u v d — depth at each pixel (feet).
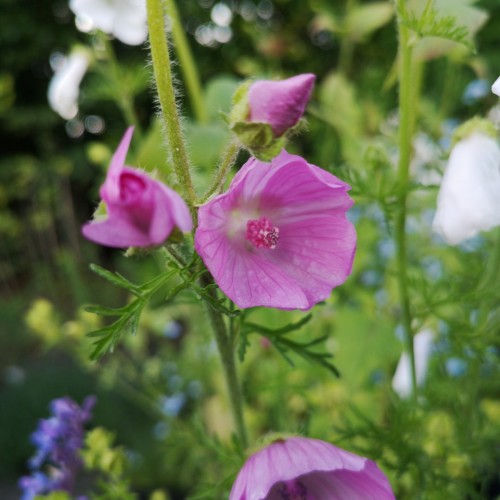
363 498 0.64
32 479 0.94
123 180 0.46
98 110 4.51
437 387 1.06
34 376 2.89
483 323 0.90
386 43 2.95
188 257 0.59
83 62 1.32
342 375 1.13
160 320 1.58
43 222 4.57
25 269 4.85
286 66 3.59
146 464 1.94
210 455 1.26
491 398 1.24
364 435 0.86
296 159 0.57
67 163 4.69
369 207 1.39
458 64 1.44
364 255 1.38
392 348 1.11
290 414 1.34
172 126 0.57
